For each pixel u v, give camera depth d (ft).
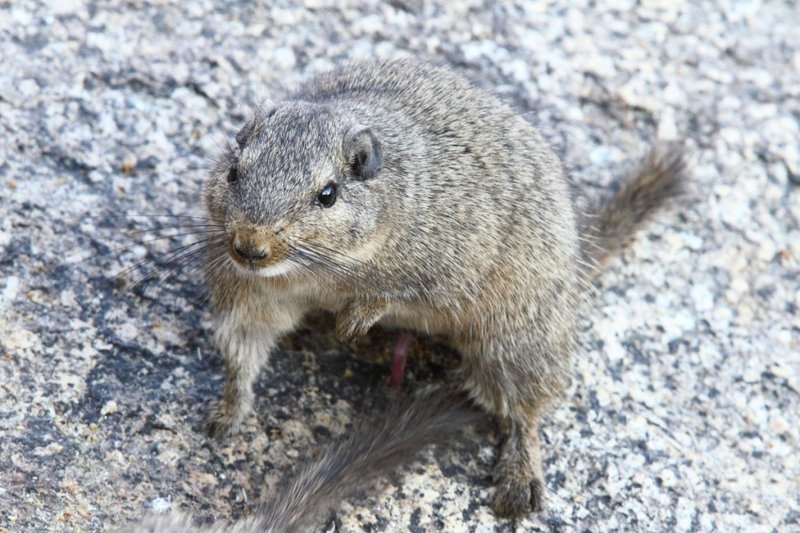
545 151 29.43
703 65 37.22
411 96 28.37
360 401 28.09
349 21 36.11
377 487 26.25
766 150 35.09
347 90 29.14
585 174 34.01
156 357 27.71
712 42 37.99
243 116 32.96
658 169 32.37
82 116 31.78
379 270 25.98
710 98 36.27
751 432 29.07
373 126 26.35
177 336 28.22
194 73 33.58
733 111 35.99
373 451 25.89
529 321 28.07
